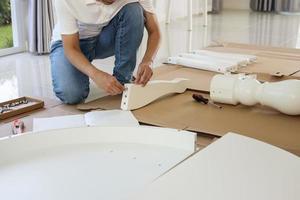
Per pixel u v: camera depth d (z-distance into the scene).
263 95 1.38
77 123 1.34
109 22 1.79
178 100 1.56
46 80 2.54
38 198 0.64
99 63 2.75
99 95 1.81
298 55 2.25
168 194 0.55
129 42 1.81
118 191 0.66
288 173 0.61
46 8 3.27
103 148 0.83
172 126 1.29
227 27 4.55
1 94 2.27
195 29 4.39
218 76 1.51
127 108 1.44
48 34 3.31
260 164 0.63
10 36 3.46
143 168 0.75
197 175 0.59
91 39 1.83
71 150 0.82
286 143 1.16
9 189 0.67
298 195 0.56
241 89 1.42
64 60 1.68
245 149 0.67
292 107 1.31
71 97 1.63
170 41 3.67
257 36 3.97
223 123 1.31
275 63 2.06
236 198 0.55
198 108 1.47
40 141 0.83
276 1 5.66
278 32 4.20
